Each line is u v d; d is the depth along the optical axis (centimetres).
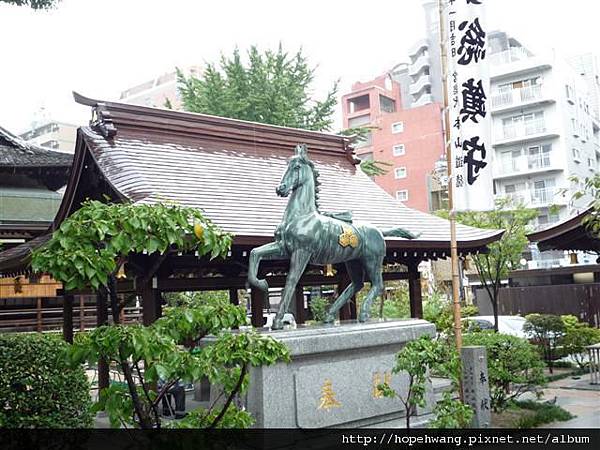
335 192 1546
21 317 2498
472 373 955
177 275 1236
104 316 1227
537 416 1030
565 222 1290
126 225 454
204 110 2819
